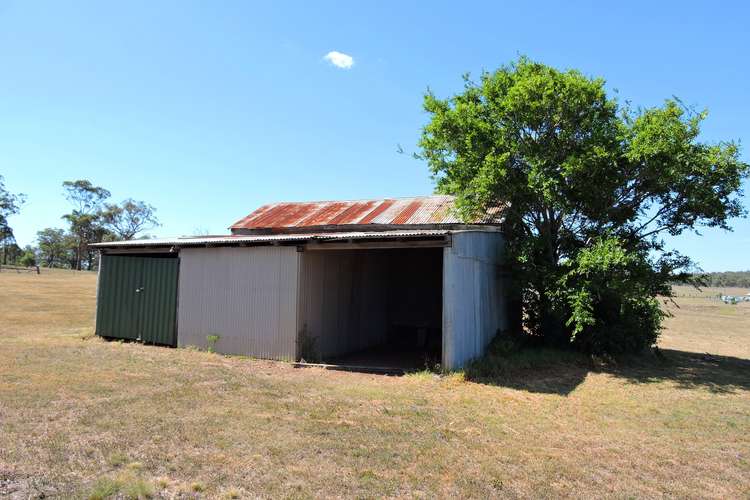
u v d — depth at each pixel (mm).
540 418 6977
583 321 11203
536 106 11648
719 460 5527
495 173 11633
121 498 3828
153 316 12516
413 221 15000
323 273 11953
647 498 4379
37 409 6035
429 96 12945
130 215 75562
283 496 3996
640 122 11711
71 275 51500
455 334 9867
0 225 64000
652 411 7742
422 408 7125
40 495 3795
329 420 6250
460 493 4246
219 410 6418
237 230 17484
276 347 10805
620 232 12672
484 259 12227
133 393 7070
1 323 15625
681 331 23875
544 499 4230
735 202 12000
